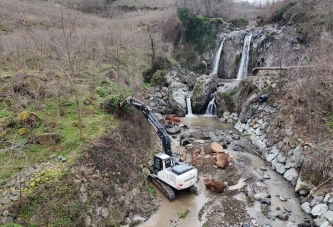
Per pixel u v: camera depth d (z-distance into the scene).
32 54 22.69
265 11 40.75
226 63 39.25
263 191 14.05
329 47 19.38
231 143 20.31
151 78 33.56
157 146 17.70
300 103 18.31
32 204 9.92
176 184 12.73
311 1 32.56
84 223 10.28
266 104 21.91
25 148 12.55
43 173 11.11
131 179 13.38
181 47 41.84
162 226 11.52
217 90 28.20
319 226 11.05
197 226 11.56
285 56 31.53
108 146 13.71
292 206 12.85
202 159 17.41
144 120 17.44
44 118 15.41
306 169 13.87
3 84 17.42
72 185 10.95
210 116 27.14
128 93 21.78
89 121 15.79
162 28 43.00
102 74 23.98
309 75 18.30
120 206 11.95
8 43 22.34
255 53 36.06
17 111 15.33
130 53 33.56
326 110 17.09
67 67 18.75
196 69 40.31
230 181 15.14
